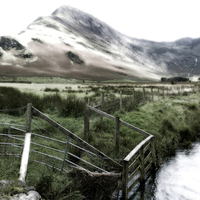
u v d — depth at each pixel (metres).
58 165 5.11
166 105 13.91
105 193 4.05
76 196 3.76
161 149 7.43
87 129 7.19
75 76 161.88
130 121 9.50
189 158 7.18
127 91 23.83
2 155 5.12
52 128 7.85
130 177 4.73
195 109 13.44
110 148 6.64
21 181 2.88
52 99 12.07
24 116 8.94
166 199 4.81
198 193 5.04
